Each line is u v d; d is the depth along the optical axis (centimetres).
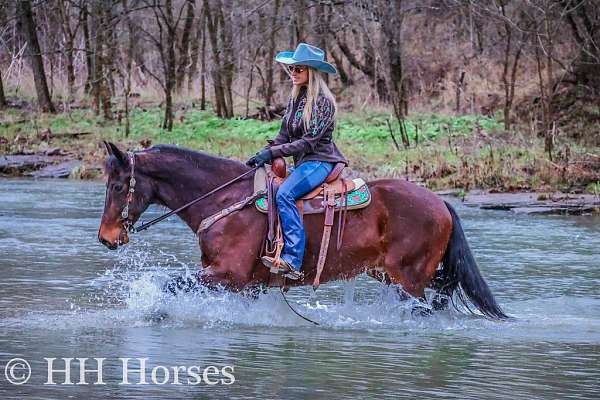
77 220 1738
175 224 1744
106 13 3425
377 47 3419
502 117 3141
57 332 888
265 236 930
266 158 936
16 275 1188
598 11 3025
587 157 2416
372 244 942
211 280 926
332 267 939
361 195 942
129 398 682
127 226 943
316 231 932
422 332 927
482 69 3519
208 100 3681
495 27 3691
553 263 1341
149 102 3647
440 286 982
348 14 3459
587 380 755
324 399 683
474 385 732
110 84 3681
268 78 3350
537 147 2566
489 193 2170
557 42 3197
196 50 3778
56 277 1178
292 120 945
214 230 933
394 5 3212
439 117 3184
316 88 932
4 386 707
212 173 952
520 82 3356
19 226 1645
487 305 970
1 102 3475
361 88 3612
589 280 1216
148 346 838
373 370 770
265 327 933
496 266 1313
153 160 945
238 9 3612
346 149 2723
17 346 830
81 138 3048
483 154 2502
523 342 892
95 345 839
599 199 2055
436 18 3997
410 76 3769
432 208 948
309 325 948
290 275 922
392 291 969
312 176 931
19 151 2842
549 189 2180
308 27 3491
